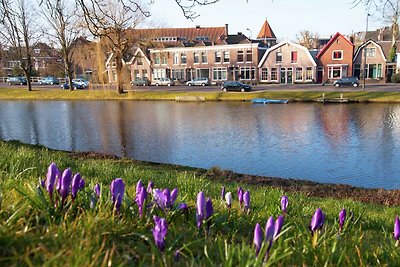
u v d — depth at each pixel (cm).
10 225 231
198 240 245
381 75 6806
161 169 1548
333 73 6919
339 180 1730
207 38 8525
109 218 269
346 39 6750
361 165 1967
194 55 7719
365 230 461
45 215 255
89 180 664
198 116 3850
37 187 290
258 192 812
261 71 7275
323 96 4684
